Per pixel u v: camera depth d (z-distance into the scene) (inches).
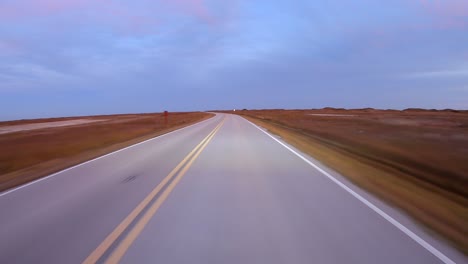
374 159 561.0
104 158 563.5
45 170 453.1
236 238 195.0
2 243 189.2
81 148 818.8
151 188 331.0
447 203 280.4
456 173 433.4
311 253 173.5
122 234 201.9
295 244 185.5
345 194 302.4
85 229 211.8
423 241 188.7
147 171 430.6
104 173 421.1
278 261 164.2
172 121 2453.2
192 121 2301.9
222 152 613.6
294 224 219.8
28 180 382.6
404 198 286.4
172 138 942.4
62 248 181.3
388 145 734.5
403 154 584.7
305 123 1758.1
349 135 996.6
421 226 214.5
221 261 164.4
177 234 201.8
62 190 326.6
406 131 1173.7
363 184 343.3
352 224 219.0
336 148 705.6
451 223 224.5
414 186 341.4
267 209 255.3
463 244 184.7
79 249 179.8
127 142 847.7
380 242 187.5
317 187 331.3
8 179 406.0
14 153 737.6
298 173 406.9
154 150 668.1
